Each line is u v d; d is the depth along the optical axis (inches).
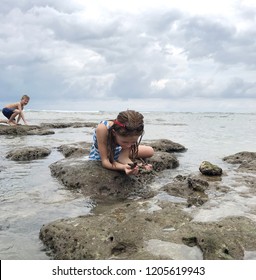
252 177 73.1
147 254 37.5
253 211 49.7
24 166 85.4
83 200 58.5
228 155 109.1
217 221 44.3
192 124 265.7
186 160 98.7
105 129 65.7
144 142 117.7
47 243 42.3
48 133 172.6
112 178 65.6
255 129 216.5
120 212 48.4
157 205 51.1
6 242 42.5
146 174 72.7
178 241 39.8
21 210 52.9
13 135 167.0
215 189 62.8
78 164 72.5
